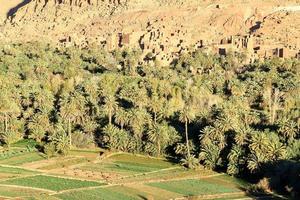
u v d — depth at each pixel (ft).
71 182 467.52
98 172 498.28
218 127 508.53
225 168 499.51
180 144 530.68
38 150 574.15
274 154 471.21
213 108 579.89
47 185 457.68
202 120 562.66
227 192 440.86
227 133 508.53
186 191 443.73
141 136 563.07
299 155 485.15
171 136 550.36
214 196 431.84
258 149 473.26
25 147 582.35
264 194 436.76
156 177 481.87
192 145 526.57
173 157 544.62
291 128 515.09
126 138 562.66
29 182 465.88
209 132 510.17
